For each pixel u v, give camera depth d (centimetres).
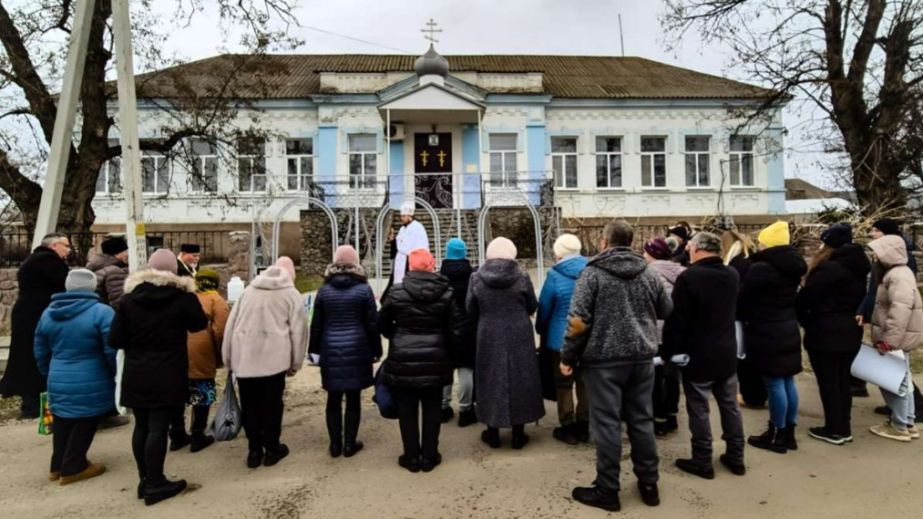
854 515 357
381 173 2119
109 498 398
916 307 473
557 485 407
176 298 402
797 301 484
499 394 461
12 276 1097
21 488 416
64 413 420
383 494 397
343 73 2117
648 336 374
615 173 2305
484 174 2059
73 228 1116
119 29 592
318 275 1748
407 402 436
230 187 2052
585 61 2755
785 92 1424
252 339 437
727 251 598
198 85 1809
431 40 2030
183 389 402
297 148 2156
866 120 1320
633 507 372
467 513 367
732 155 2316
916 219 1301
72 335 420
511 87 2200
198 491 406
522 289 473
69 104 668
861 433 501
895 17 1233
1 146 1109
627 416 383
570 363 380
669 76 2573
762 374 460
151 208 2041
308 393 657
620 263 374
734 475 418
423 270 447
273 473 436
